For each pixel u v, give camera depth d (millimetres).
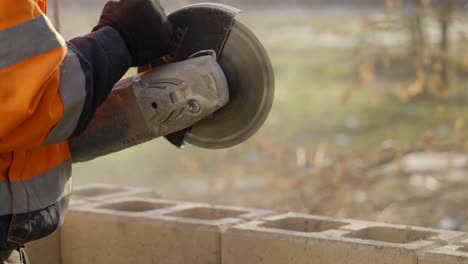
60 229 5559
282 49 24625
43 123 3635
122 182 11852
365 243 4586
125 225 5332
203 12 4375
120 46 3984
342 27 25703
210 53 4344
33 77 3559
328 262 4656
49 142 3762
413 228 5008
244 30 4395
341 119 15609
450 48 11320
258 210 5480
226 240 4992
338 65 21484
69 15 12430
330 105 17047
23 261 4277
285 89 19156
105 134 4430
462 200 9898
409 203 9820
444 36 11000
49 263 5531
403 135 13539
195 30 4395
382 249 4516
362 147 13031
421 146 10273
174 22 4410
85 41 3883
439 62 10484
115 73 3953
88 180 11859
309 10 32719
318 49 24109
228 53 4434
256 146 10891
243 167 11953
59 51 3633
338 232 4867
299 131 14828
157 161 13109
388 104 16125
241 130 4543
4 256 4047
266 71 4410
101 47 3910
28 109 3543
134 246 5316
